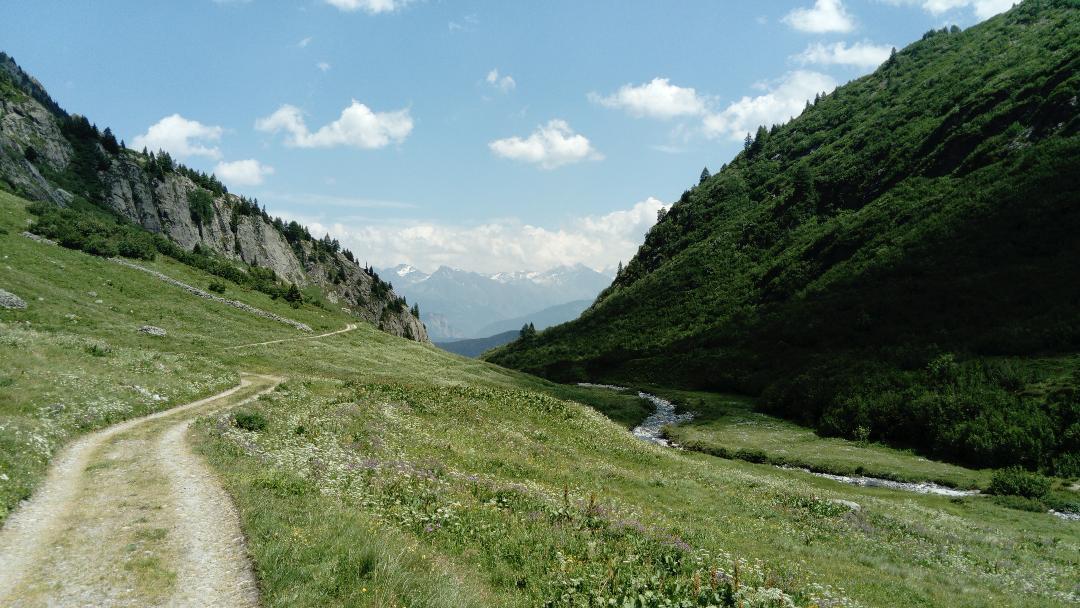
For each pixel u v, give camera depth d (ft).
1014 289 293.23
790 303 430.20
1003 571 74.79
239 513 45.32
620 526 57.16
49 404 80.07
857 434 232.73
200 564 35.91
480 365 356.38
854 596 52.95
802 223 551.59
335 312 433.48
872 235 436.35
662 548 50.96
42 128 562.66
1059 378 205.57
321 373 226.17
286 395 134.72
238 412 95.55
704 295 534.78
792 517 93.61
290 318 339.77
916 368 263.08
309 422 95.50
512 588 38.17
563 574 39.86
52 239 284.41
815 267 456.86
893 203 453.99
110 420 88.17
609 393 347.36
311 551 36.19
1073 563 86.53
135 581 33.22
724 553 56.03
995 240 336.29
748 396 339.77
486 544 46.19
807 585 49.78
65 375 96.78
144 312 244.42
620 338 531.91
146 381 120.16
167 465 62.34
